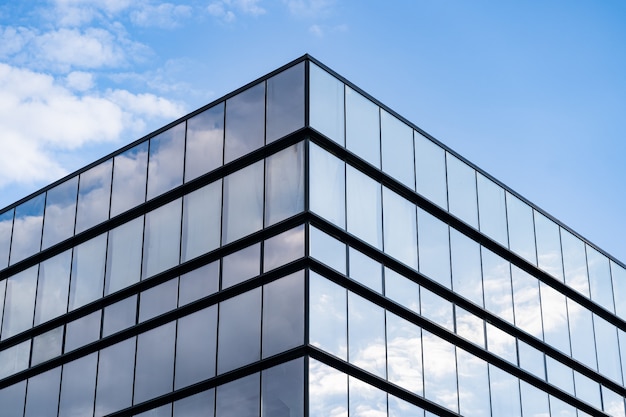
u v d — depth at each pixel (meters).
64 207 51.12
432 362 44.59
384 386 41.91
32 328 49.59
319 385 39.22
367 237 43.44
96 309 47.44
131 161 49.09
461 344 46.50
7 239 52.97
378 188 44.94
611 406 53.66
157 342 44.34
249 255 42.59
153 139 48.53
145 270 46.12
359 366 41.03
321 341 39.88
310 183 41.88
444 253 47.12
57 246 50.41
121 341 45.81
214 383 41.59
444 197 48.19
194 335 43.09
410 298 44.62
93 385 45.97
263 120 44.41
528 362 49.72
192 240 44.88
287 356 39.69
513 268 50.84
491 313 48.41
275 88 44.53
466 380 45.97
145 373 44.19
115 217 48.44
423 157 47.84
